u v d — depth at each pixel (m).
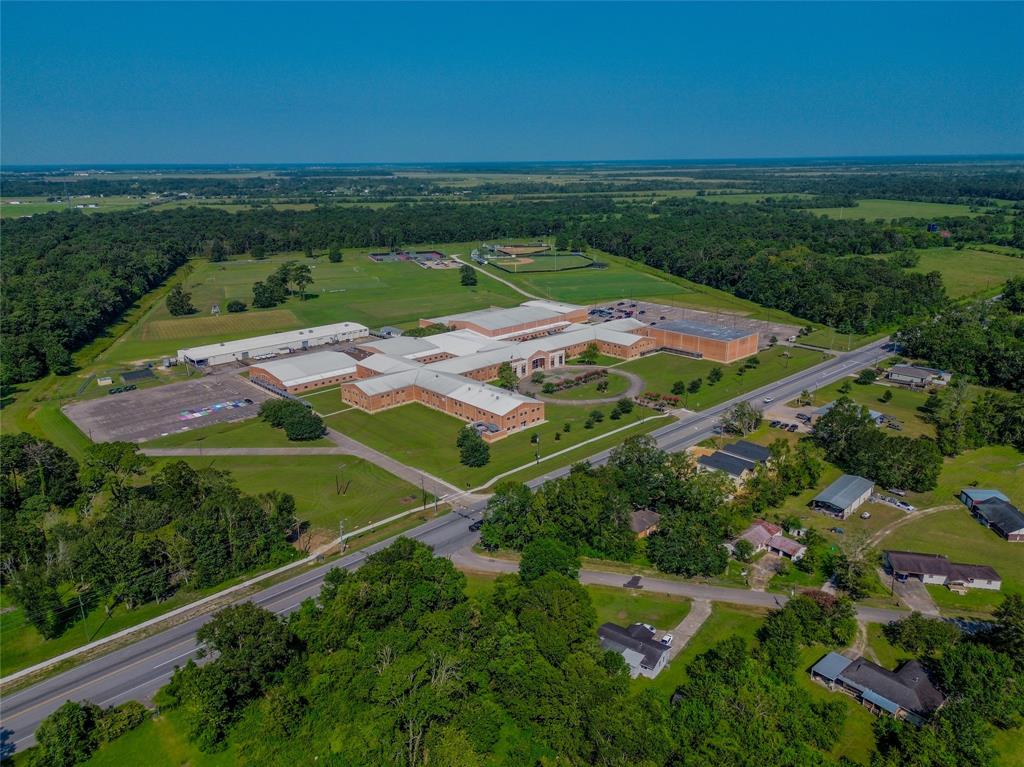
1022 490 136.88
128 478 136.25
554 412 183.88
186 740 79.50
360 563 113.88
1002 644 86.88
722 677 81.19
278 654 83.75
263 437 167.88
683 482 126.19
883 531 122.69
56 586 107.44
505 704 80.06
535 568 102.75
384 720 73.94
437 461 153.25
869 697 81.31
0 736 80.44
